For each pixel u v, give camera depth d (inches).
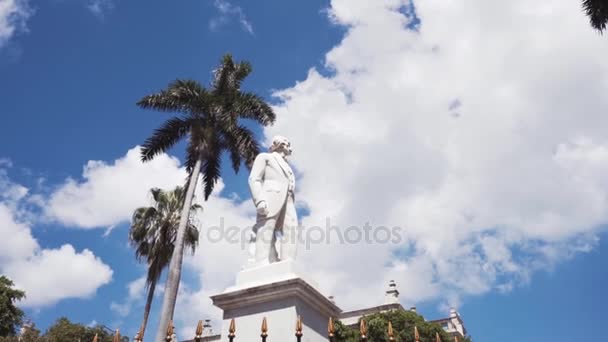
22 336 837.2
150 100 794.8
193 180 782.5
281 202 269.7
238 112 804.0
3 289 833.5
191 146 820.0
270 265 238.8
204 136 787.4
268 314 222.2
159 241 906.7
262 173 280.7
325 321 244.5
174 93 791.7
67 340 864.3
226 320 230.5
